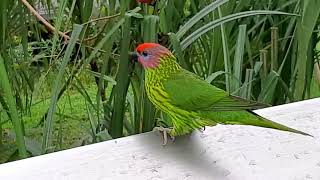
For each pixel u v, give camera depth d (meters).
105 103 1.04
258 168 0.69
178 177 0.67
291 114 0.78
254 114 0.74
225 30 1.06
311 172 0.69
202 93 0.76
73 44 0.90
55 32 0.91
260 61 1.10
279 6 1.11
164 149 0.71
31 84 1.17
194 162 0.70
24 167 0.67
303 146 0.72
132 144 0.71
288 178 0.68
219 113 0.75
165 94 0.78
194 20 0.98
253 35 1.17
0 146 1.12
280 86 1.13
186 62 1.12
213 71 1.08
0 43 1.03
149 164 0.69
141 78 0.97
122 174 0.67
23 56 1.15
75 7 1.10
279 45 1.13
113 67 1.13
